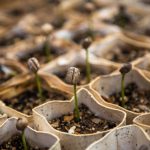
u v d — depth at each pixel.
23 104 0.32
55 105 0.28
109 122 0.28
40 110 0.28
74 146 0.25
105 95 0.31
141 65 0.35
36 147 0.26
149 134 0.25
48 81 0.33
